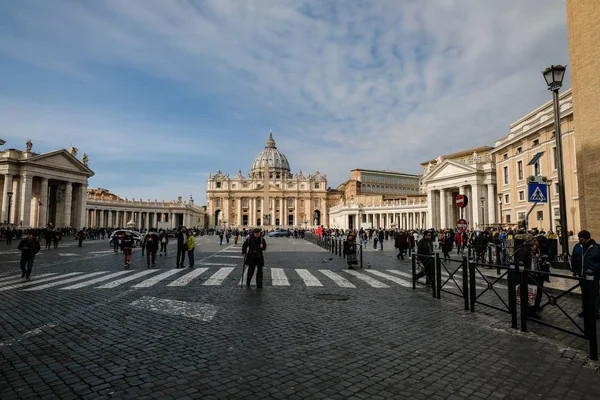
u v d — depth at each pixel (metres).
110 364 5.40
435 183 67.69
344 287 12.28
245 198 158.00
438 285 10.55
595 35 16.02
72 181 70.75
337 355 5.82
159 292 11.14
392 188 144.25
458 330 7.30
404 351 6.04
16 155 61.81
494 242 21.70
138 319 7.93
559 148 13.98
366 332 7.08
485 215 58.16
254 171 185.25
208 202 156.88
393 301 10.05
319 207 158.75
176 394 4.46
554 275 6.83
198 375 5.02
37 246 14.18
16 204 61.84
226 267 17.98
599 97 15.84
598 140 15.91
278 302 9.76
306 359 5.64
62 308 8.95
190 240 18.31
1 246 33.62
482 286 10.52
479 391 4.62
